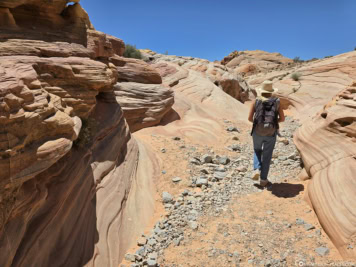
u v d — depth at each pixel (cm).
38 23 510
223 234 392
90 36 598
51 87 406
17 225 251
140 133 873
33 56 408
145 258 360
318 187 434
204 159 682
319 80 1638
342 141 460
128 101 938
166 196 509
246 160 712
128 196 474
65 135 320
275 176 579
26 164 257
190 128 952
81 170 392
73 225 335
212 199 502
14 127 248
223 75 1789
